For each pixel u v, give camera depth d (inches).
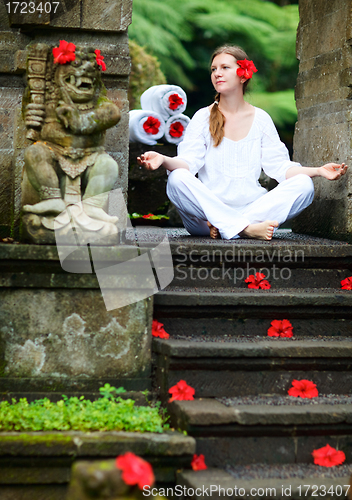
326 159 245.0
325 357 163.2
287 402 155.1
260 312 179.9
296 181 222.2
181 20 599.8
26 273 159.8
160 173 319.3
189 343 161.2
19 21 191.3
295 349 161.8
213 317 179.3
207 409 145.2
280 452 148.5
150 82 409.1
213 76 230.8
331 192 240.2
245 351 158.6
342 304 182.4
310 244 206.5
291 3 663.8
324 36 247.8
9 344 160.6
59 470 137.0
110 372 164.6
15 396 159.0
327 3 245.8
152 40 569.9
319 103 251.6
